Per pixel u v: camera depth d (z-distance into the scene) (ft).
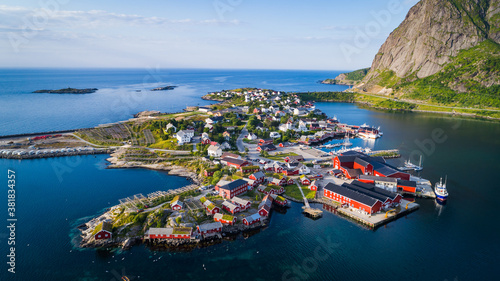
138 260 258.16
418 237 292.20
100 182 424.05
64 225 308.19
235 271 244.42
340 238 291.38
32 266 246.88
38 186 406.62
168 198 350.64
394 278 234.58
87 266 248.93
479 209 348.18
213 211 321.11
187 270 245.86
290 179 419.95
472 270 244.22
